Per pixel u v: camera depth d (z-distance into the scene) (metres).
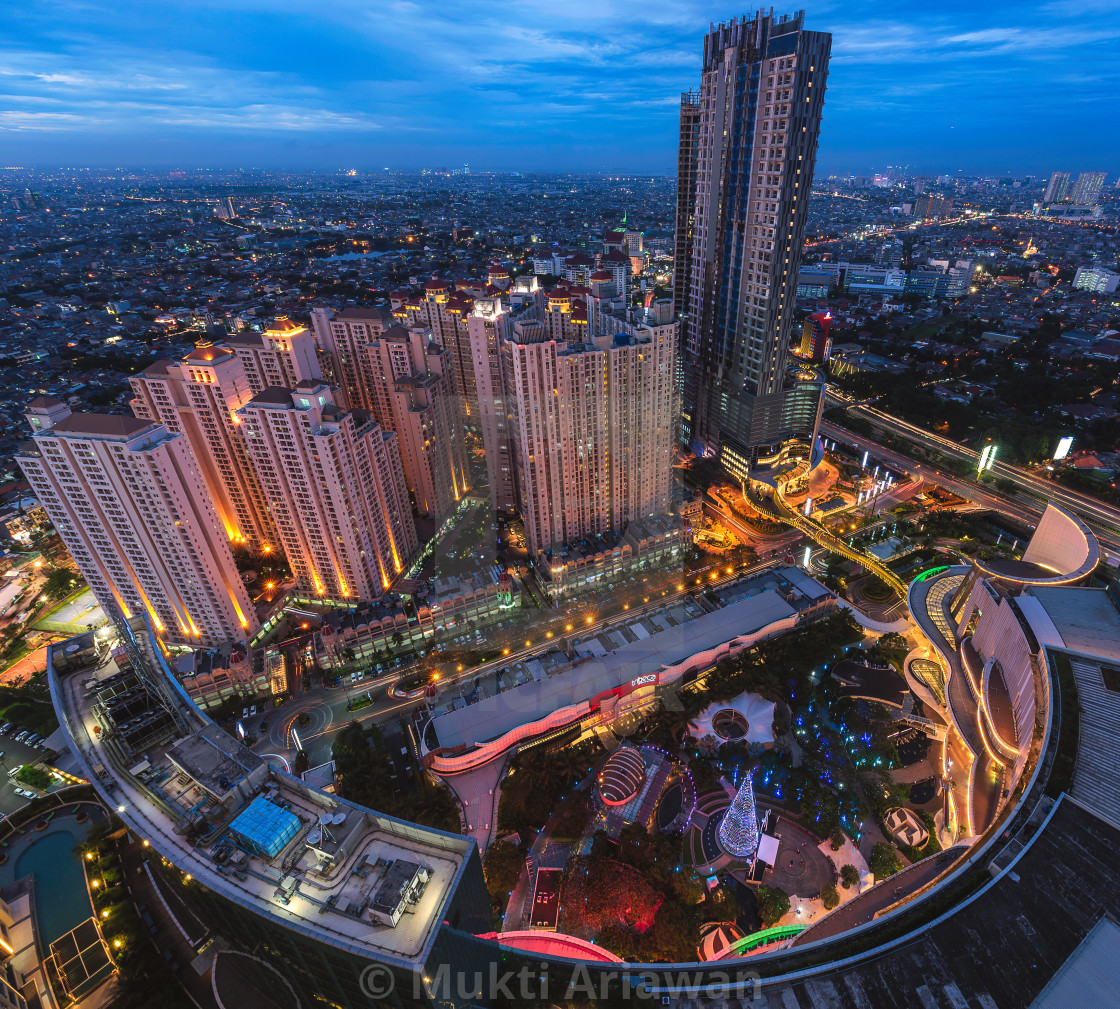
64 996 79.12
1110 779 89.38
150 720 68.00
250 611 149.00
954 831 106.25
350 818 54.31
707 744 118.50
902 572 170.12
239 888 51.22
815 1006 63.03
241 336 171.12
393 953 44.69
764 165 167.25
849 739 121.12
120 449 119.94
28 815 103.69
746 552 164.75
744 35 169.12
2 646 154.38
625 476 116.50
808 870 101.38
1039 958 68.44
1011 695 117.56
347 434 136.62
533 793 108.75
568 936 80.12
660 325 120.75
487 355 136.88
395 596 149.88
